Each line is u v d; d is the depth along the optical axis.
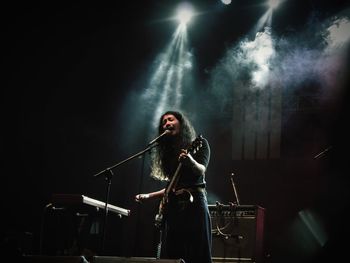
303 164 8.71
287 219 8.69
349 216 8.28
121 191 9.55
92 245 6.49
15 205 9.12
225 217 5.76
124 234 9.19
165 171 3.81
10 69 8.98
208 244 3.41
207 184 9.34
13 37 8.81
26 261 3.18
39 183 9.38
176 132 3.77
